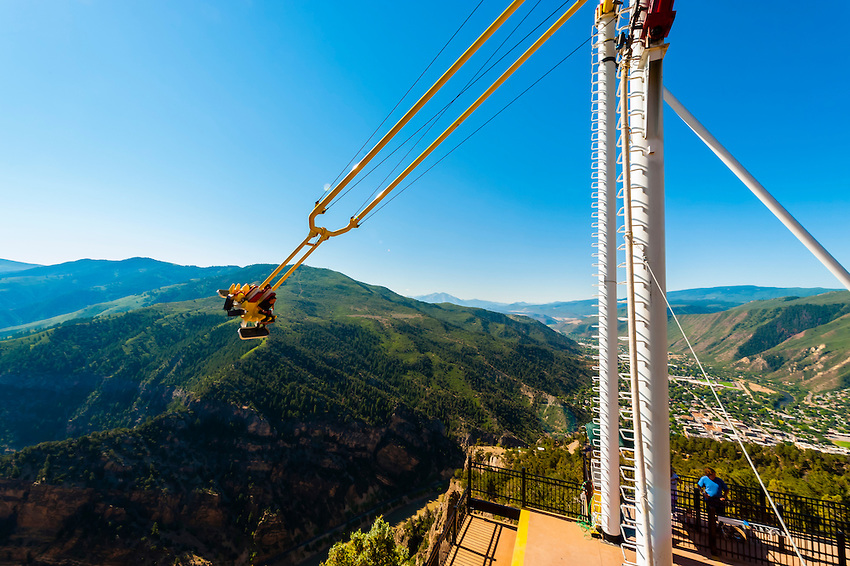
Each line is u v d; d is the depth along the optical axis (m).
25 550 87.81
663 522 6.93
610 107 9.52
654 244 6.99
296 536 116.62
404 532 94.06
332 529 123.56
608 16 9.41
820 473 25.70
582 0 4.64
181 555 97.44
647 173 7.00
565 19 4.86
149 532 97.75
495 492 13.34
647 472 7.07
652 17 5.79
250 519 113.69
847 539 10.19
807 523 11.12
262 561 108.00
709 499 10.81
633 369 6.24
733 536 10.70
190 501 107.94
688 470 20.62
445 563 10.22
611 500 10.07
